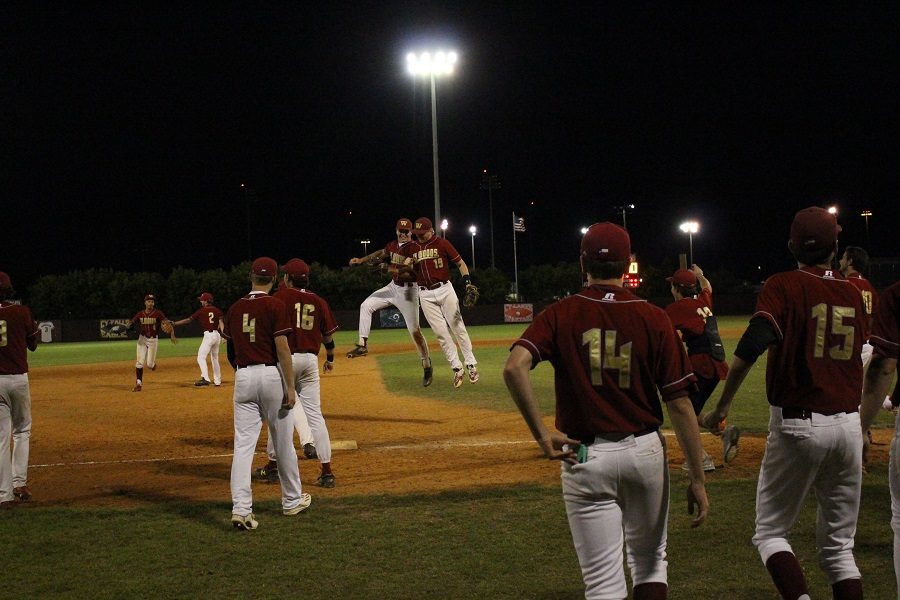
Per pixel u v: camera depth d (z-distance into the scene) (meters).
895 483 3.90
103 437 11.57
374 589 5.06
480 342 32.72
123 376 21.80
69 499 7.70
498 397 14.78
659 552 3.62
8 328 7.52
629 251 3.64
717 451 9.09
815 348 3.98
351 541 6.07
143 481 8.51
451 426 11.69
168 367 24.59
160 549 5.98
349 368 21.91
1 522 6.82
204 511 7.06
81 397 16.70
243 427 6.68
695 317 7.61
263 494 7.79
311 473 8.67
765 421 11.18
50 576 5.41
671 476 7.90
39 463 9.66
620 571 3.46
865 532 5.88
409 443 10.37
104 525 6.66
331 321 8.29
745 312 57.09
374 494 7.52
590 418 3.43
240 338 6.73
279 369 6.77
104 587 5.19
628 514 3.58
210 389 17.89
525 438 10.48
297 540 6.13
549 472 8.27
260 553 5.83
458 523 6.46
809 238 4.13
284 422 6.77
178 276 51.03
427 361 12.70
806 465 4.00
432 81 27.83
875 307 4.04
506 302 54.22
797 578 3.96
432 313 12.25
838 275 4.13
